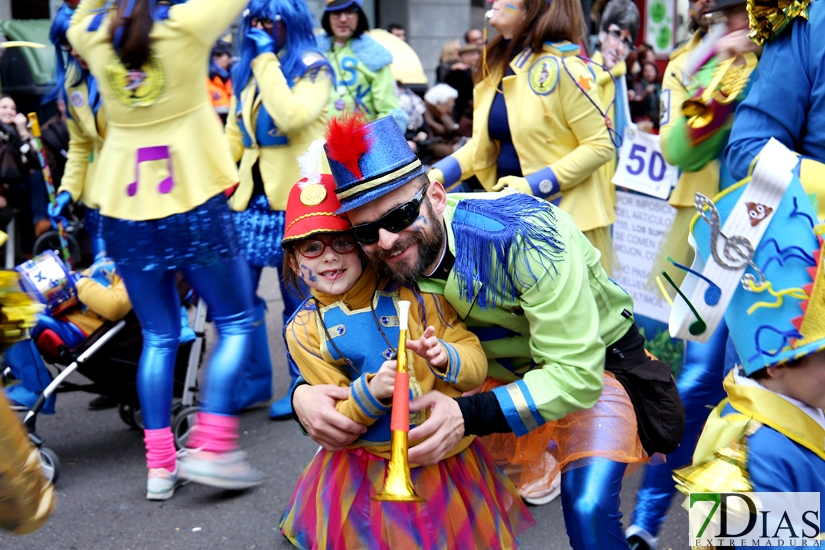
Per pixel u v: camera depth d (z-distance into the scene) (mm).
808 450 1769
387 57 4945
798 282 1727
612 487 2180
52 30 3760
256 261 4188
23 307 1685
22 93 7262
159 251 3156
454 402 2018
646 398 2297
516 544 2266
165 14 2992
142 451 4047
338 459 2227
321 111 4066
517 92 3639
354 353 2109
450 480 2152
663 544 3068
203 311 3912
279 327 6016
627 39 5227
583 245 2252
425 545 2070
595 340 2043
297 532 2324
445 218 2107
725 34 2945
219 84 6551
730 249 1822
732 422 1797
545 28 3523
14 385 3727
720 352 2857
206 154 3178
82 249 7539
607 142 3578
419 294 2109
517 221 2072
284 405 4391
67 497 3561
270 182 4152
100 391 3826
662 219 4207
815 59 2326
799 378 1751
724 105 2873
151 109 3068
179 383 3949
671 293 3943
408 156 1976
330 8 4863
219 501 3520
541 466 2523
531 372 2064
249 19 4055
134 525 3324
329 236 2072
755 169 1781
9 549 3141
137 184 3115
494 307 2109
